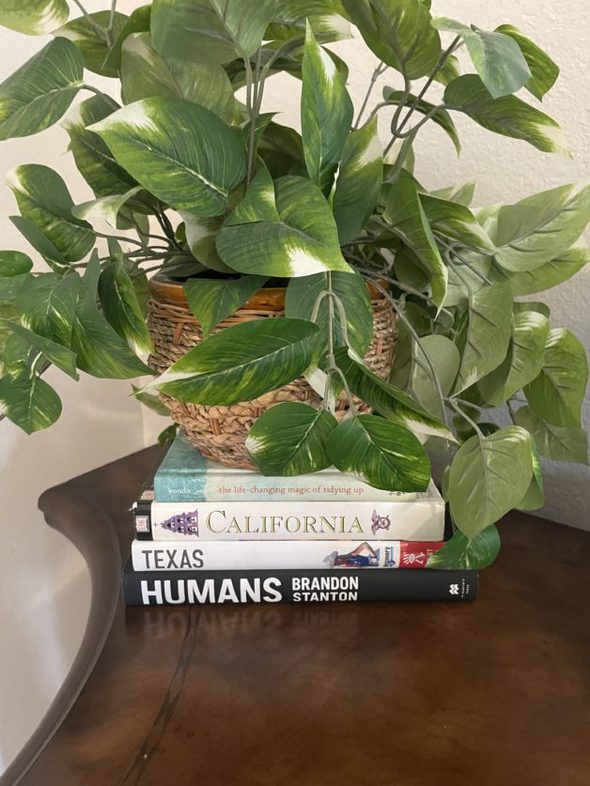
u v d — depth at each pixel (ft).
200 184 1.34
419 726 1.44
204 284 1.49
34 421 1.56
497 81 1.18
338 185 1.47
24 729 3.09
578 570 2.06
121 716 1.48
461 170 2.39
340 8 1.52
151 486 1.96
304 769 1.34
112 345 1.41
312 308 1.43
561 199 1.72
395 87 2.46
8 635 2.93
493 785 1.30
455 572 1.85
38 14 1.53
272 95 2.81
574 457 2.03
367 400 1.47
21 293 1.38
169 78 1.47
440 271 1.46
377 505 1.82
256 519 1.83
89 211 1.34
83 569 3.28
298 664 1.64
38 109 1.43
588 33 2.05
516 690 1.55
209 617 1.82
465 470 1.62
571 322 2.27
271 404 1.66
